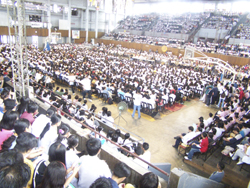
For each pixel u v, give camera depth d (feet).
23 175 6.31
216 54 101.35
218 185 16.56
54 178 7.02
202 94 52.80
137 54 112.78
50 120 14.69
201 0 137.39
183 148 25.64
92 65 71.26
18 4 24.11
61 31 135.85
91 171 9.91
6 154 7.59
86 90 42.39
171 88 46.68
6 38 110.22
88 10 145.59
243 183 19.47
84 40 153.17
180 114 40.57
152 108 38.37
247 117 29.63
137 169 12.45
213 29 125.59
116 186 8.57
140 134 30.55
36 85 34.65
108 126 26.50
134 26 158.40
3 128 12.09
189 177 11.41
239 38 114.32
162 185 12.47
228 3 134.72
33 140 9.39
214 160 22.56
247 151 19.79
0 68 45.16
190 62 96.17
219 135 25.13
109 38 152.97
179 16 150.61
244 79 71.82
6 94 21.36
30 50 89.97
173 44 122.42
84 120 22.84
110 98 42.47
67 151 11.35
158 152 25.95
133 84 49.34
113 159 13.71
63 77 52.06
